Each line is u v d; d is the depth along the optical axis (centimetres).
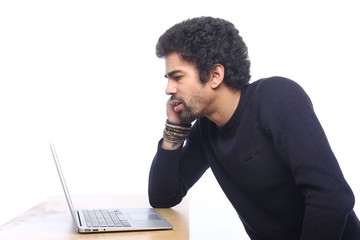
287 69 246
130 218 125
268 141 126
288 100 119
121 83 250
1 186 246
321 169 111
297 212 131
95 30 250
